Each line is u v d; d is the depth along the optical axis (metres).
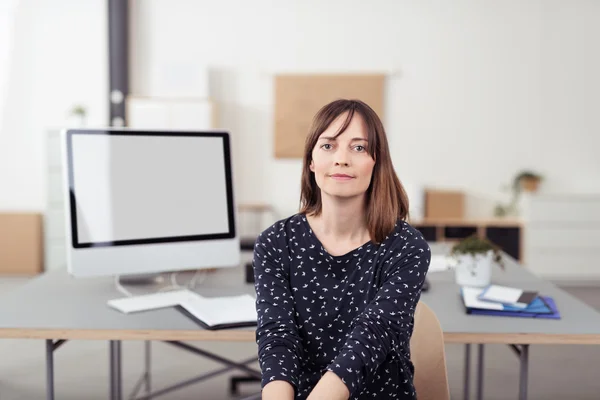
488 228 6.17
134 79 6.64
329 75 6.57
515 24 6.52
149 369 3.50
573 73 6.54
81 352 3.86
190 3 6.58
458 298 2.18
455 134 6.63
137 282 2.35
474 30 6.54
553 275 6.18
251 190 6.73
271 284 1.39
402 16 6.55
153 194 2.19
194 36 6.61
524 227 6.14
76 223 2.07
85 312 1.94
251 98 6.65
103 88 6.62
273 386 1.22
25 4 6.55
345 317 1.36
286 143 6.66
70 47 6.60
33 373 3.48
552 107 6.57
